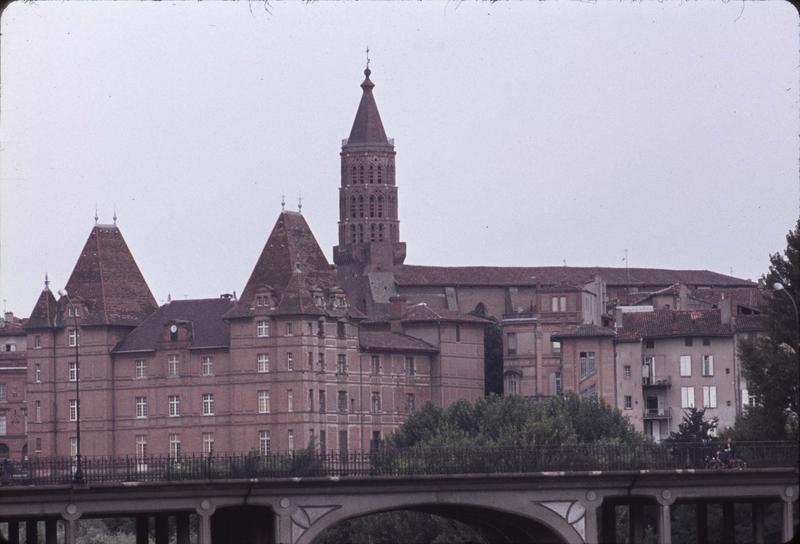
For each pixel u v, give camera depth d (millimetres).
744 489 160500
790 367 194250
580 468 162625
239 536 171125
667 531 159875
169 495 150750
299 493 154500
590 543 159375
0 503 147125
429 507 162125
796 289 199000
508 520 166500
